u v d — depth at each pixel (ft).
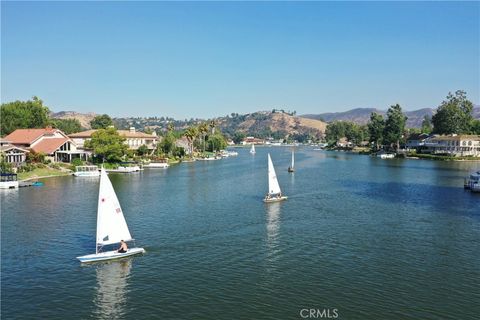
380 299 134.00
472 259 169.99
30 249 182.80
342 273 155.22
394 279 149.48
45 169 464.65
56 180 416.26
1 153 430.61
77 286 144.77
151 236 202.90
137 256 174.70
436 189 362.33
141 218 240.94
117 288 142.92
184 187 372.17
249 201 299.38
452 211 262.26
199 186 380.37
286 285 144.66
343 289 141.38
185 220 236.43
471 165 641.81
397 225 225.56
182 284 146.00
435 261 167.73
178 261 168.76
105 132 533.96
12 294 138.41
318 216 248.11
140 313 125.70
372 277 151.43
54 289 142.31
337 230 215.10
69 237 201.05
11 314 125.29
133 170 526.16
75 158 536.83
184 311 126.62
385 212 259.39
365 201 299.38
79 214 249.75
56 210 261.24
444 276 152.15
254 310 127.13
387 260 168.86
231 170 553.64
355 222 232.53
